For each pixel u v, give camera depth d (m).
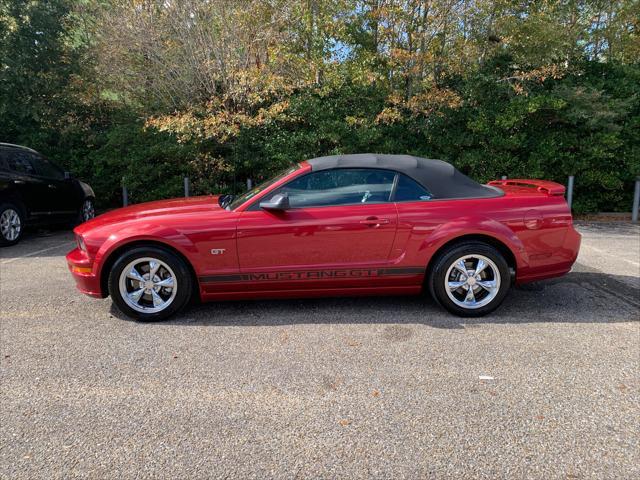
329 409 2.87
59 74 10.94
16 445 2.54
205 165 10.71
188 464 2.38
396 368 3.39
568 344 3.78
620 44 12.03
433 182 4.45
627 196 10.84
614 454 2.45
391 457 2.43
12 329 4.15
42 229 9.76
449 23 10.16
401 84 10.77
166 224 4.22
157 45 10.77
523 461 2.40
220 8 10.12
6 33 10.23
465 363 3.46
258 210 4.29
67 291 5.23
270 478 2.28
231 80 10.19
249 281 4.32
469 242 4.31
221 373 3.33
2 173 7.71
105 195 11.56
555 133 10.37
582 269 6.04
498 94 10.26
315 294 4.44
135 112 11.42
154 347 3.77
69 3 11.27
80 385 3.17
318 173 4.41
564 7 11.38
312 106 10.06
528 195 4.44
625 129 10.23
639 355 3.58
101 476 2.30
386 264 4.33
